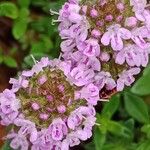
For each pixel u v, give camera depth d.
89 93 0.08
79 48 0.08
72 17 0.08
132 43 0.08
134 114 0.10
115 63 0.09
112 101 0.10
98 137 0.10
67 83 0.08
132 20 0.08
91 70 0.09
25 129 0.08
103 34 0.08
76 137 0.08
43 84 0.08
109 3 0.08
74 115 0.08
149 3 0.09
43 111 0.08
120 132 0.10
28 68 0.10
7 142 0.09
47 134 0.08
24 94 0.08
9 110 0.08
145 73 0.09
